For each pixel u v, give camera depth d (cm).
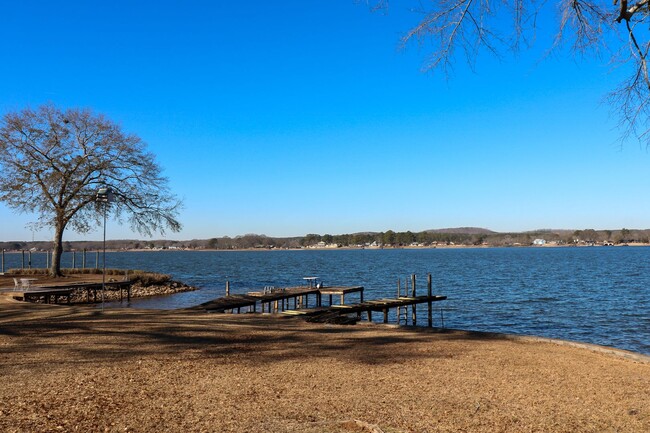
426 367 1055
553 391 874
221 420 668
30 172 3866
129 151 4097
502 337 1488
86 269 4622
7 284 3453
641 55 709
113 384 864
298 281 5791
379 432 607
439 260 12612
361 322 1834
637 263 9769
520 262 10788
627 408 773
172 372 967
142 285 4306
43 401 745
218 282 5631
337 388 863
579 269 7881
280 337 1439
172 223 4419
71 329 1476
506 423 688
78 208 3984
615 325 2702
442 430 650
